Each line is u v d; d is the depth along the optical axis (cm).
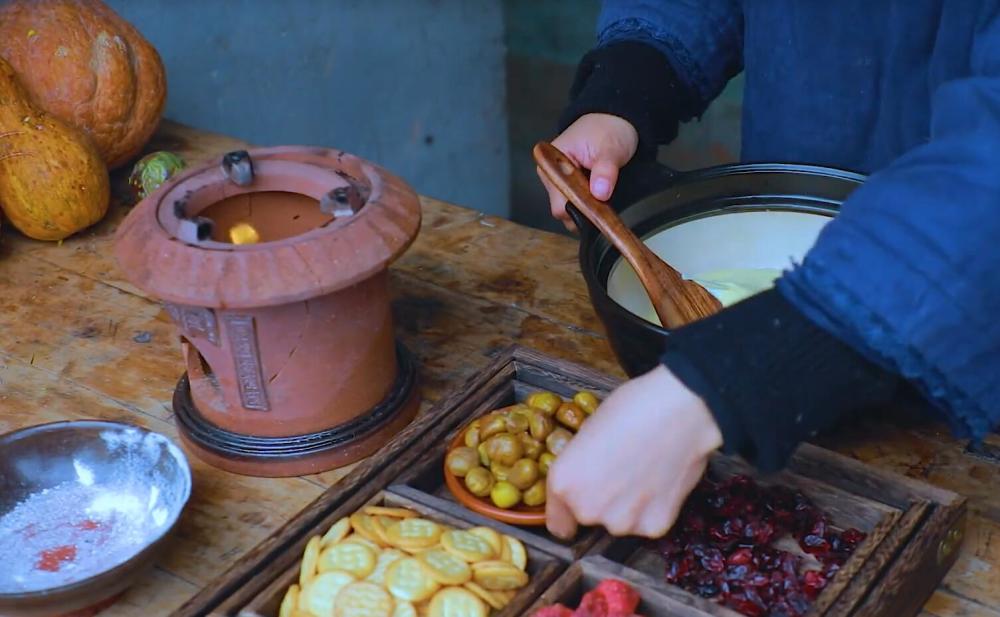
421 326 133
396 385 117
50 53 159
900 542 91
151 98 169
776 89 136
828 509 99
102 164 157
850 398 81
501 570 90
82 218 153
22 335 135
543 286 140
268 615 90
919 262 76
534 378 113
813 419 81
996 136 76
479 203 321
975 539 100
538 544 93
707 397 79
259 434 112
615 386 109
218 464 112
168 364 129
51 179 149
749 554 93
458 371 125
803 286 79
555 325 133
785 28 132
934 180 77
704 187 121
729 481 100
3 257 152
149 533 102
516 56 306
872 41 127
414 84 283
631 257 106
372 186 111
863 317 77
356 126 271
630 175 122
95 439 106
